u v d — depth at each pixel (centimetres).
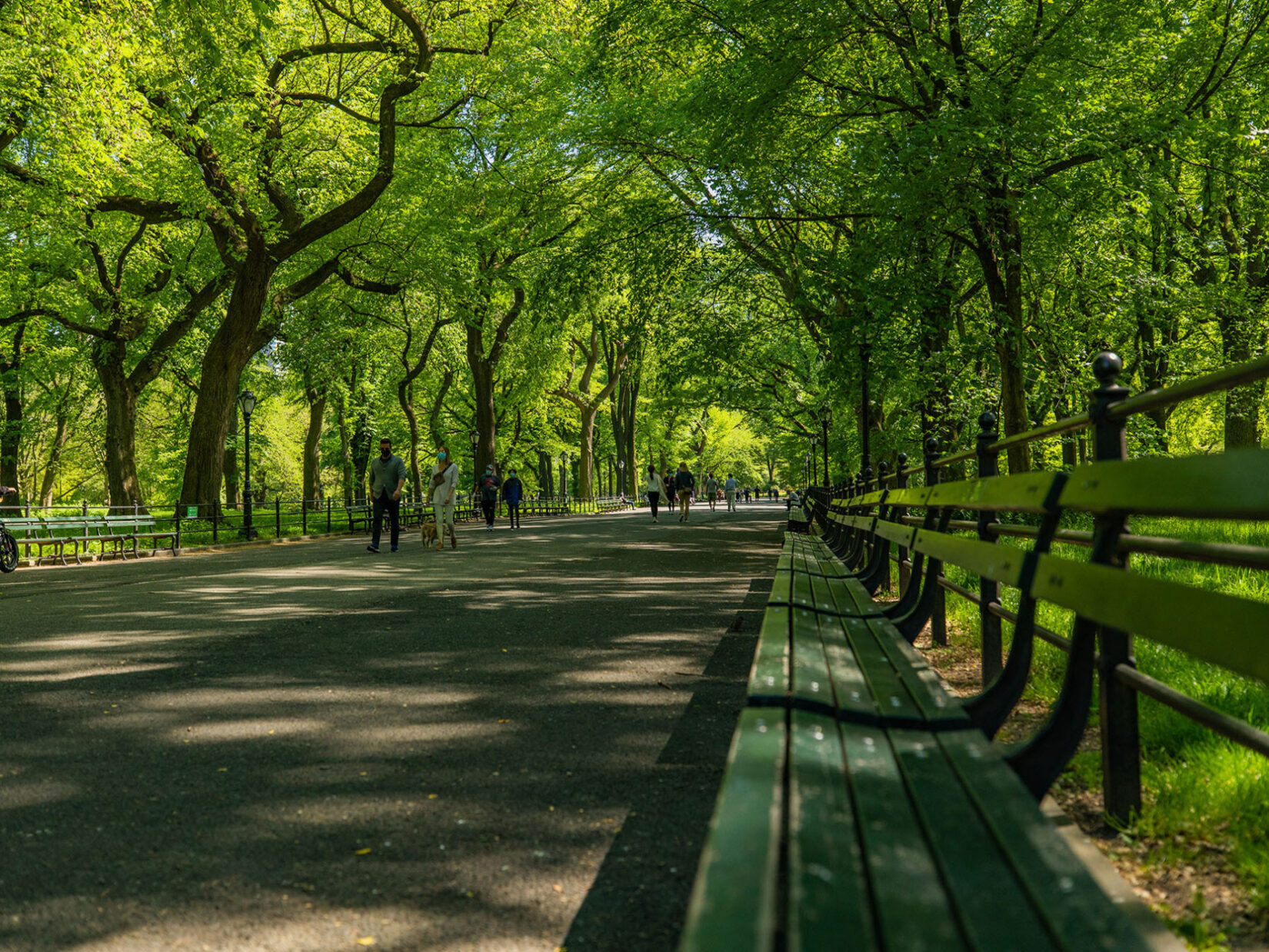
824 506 2306
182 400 5019
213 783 395
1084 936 160
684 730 477
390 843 328
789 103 1755
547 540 2252
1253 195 1647
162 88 2180
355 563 1578
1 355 4084
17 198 2192
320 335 3769
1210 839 316
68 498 7181
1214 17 1791
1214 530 1398
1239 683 494
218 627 831
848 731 287
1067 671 295
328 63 2733
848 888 175
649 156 2281
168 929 264
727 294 2411
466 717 504
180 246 3216
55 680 608
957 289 1881
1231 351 2091
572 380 7150
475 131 2906
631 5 1853
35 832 339
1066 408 2059
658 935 260
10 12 1672
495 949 252
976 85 1430
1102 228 1755
